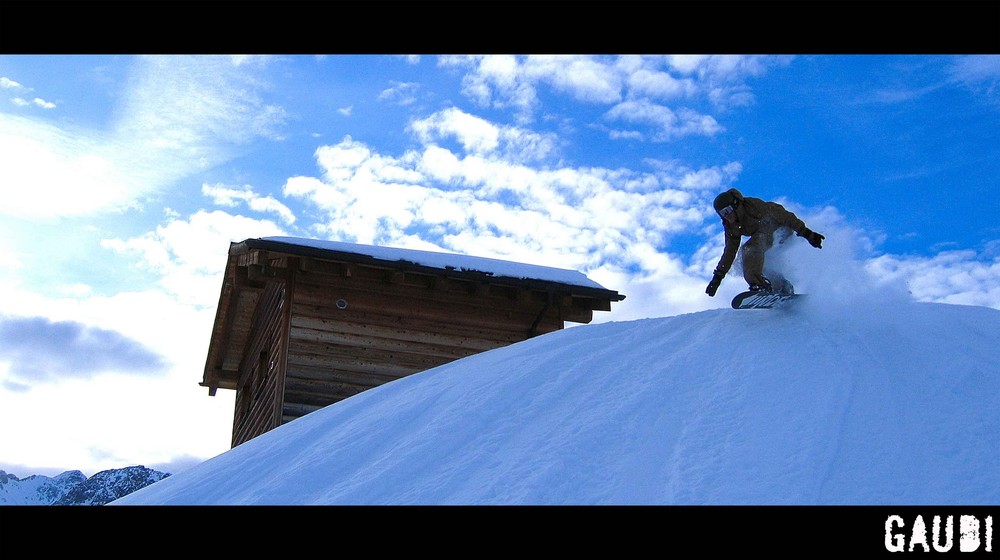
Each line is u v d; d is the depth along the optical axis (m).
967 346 7.12
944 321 7.91
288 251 13.99
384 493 6.03
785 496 5.05
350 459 6.92
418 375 9.27
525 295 15.73
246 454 7.87
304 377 13.96
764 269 8.52
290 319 14.20
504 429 6.79
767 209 8.45
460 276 14.87
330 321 14.43
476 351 15.20
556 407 7.03
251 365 18.06
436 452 6.60
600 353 8.24
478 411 7.24
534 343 9.11
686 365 7.45
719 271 8.53
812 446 5.57
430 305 15.19
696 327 8.63
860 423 5.83
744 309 8.88
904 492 4.96
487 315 15.49
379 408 8.27
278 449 7.68
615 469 5.73
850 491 5.03
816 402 6.24
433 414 7.53
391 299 14.95
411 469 6.36
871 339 7.47
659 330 8.77
